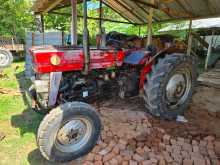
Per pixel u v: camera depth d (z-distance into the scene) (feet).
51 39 23.56
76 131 8.30
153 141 9.60
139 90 12.26
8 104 14.29
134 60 11.41
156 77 10.93
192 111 13.35
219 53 38.88
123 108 13.07
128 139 9.70
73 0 15.58
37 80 9.05
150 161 8.26
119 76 11.90
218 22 36.83
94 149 9.05
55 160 8.06
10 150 9.14
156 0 17.44
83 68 9.73
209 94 17.29
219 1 17.37
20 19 43.27
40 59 8.64
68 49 9.78
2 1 41.19
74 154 8.36
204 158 8.51
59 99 9.81
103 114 12.08
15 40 40.27
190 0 18.42
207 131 10.65
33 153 9.00
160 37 22.97
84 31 9.04
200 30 38.27
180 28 41.24
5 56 28.04
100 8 21.34
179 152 8.87
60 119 7.67
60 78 9.23
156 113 11.39
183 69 11.82
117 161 8.27
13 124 11.46
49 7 19.66
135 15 24.98
